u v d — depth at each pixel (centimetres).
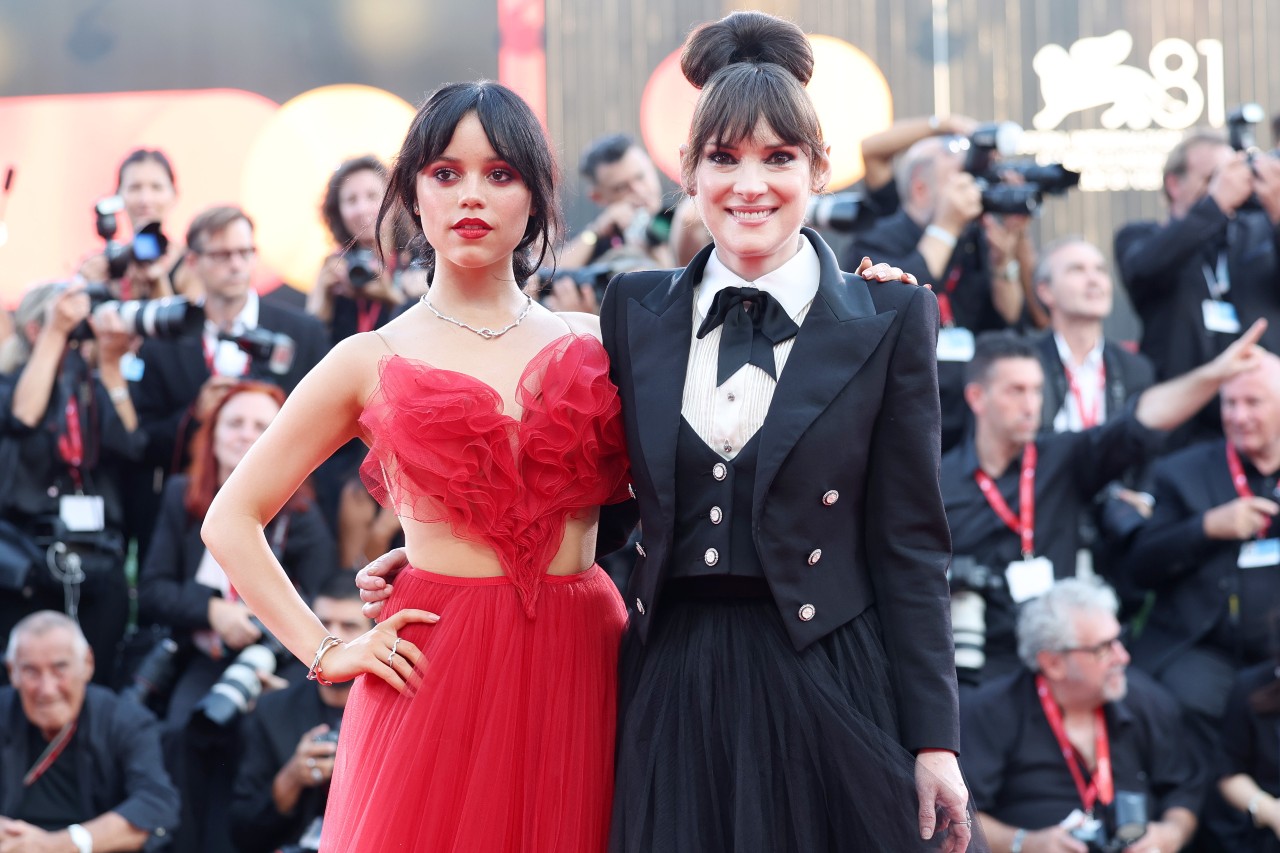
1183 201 714
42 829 554
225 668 599
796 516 300
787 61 314
